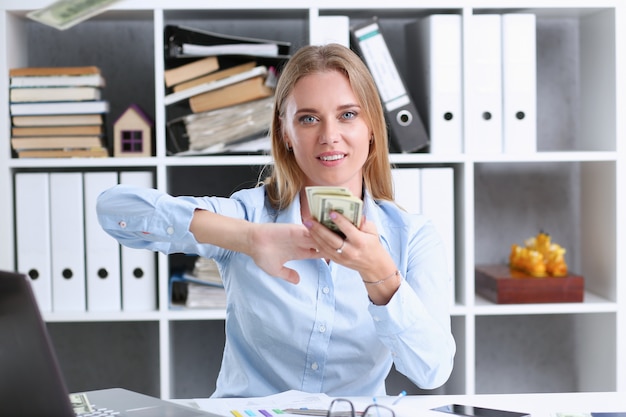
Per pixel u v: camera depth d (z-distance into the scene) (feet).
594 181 7.93
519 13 7.66
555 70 8.38
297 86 4.57
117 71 8.18
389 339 4.23
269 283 4.69
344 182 4.64
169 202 4.29
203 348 8.42
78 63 8.16
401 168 7.84
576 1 7.18
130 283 7.14
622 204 7.34
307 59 4.62
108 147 7.84
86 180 7.06
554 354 8.66
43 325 2.91
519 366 8.66
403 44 8.21
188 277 7.25
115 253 7.11
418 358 4.24
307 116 4.54
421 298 4.70
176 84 7.02
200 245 4.75
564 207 8.51
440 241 4.96
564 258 8.52
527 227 8.51
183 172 8.27
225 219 4.21
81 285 7.13
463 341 7.24
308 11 7.22
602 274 7.72
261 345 4.77
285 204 4.95
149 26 8.16
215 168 8.27
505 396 4.27
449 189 7.16
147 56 8.18
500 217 8.49
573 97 8.40
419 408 4.02
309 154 4.57
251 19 7.93
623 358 7.38
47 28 8.11
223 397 4.83
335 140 4.50
